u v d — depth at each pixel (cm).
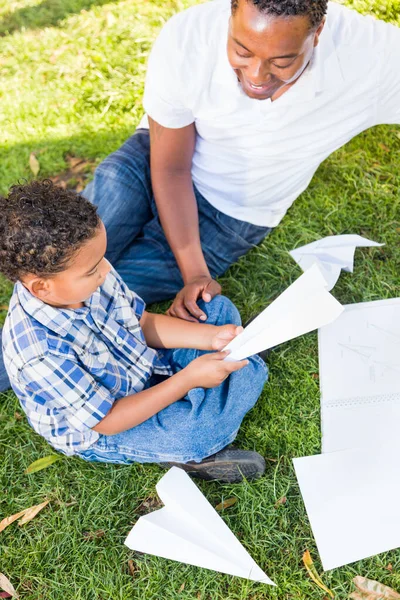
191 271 179
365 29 155
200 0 265
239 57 133
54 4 279
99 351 151
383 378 176
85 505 170
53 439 160
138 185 191
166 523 158
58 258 125
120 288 157
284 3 119
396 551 154
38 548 165
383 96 163
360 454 165
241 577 154
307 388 181
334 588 151
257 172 177
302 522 161
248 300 202
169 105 164
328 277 194
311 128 165
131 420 153
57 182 236
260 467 166
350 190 220
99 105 249
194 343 168
